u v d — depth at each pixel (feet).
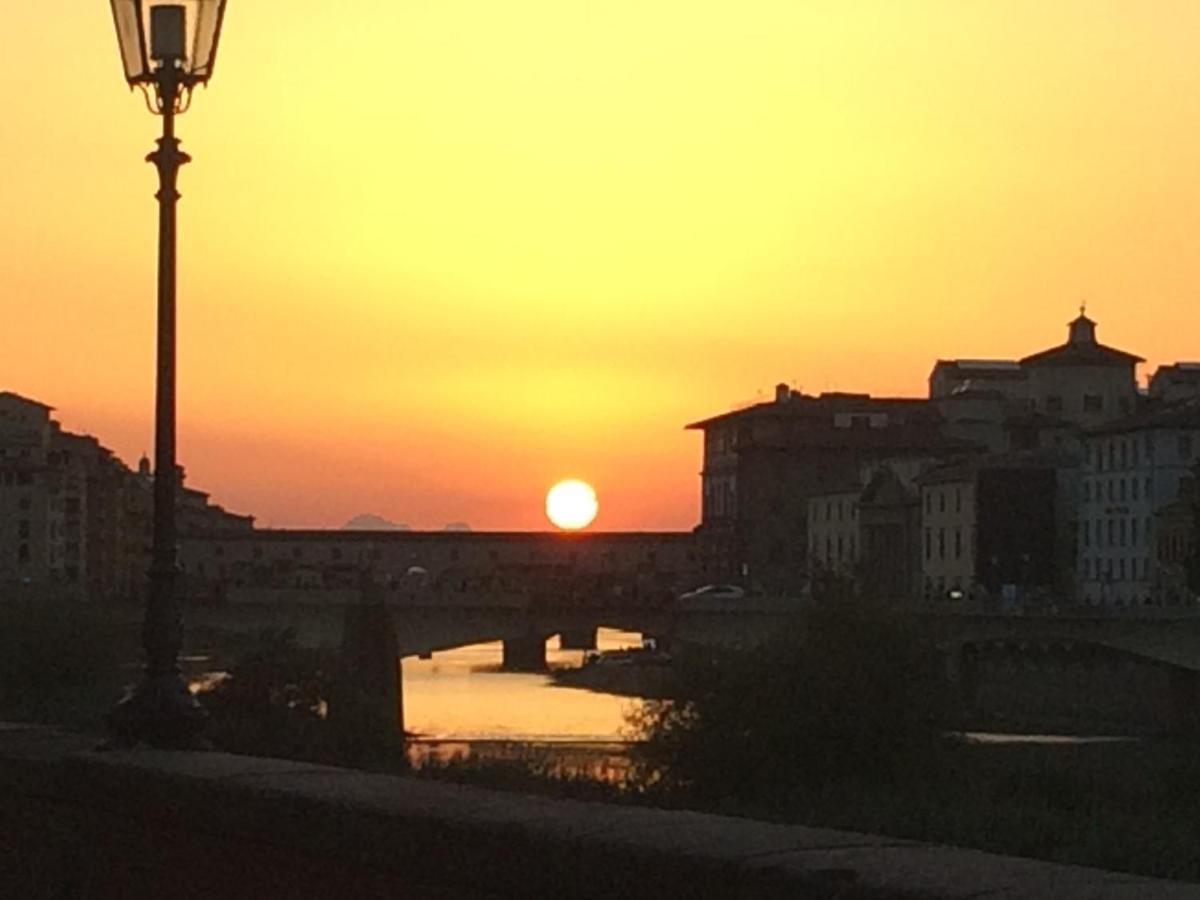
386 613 346.33
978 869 25.45
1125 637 416.67
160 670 52.47
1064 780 163.22
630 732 261.03
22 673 223.92
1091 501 608.60
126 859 41.16
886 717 203.92
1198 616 411.34
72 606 248.93
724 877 26.76
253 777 37.91
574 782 121.80
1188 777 158.20
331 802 34.45
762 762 201.16
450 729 365.81
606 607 434.71
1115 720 424.05
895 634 208.13
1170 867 66.49
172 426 53.21
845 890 25.04
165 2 52.49
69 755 44.11
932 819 86.74
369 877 33.58
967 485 629.92
